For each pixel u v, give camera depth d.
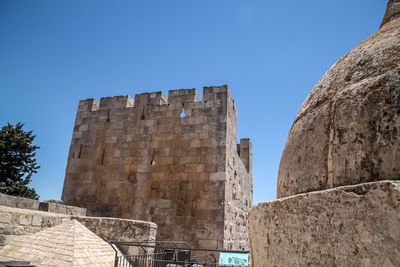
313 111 2.36
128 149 17.30
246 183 21.81
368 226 1.42
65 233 8.72
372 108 1.81
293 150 2.44
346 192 1.56
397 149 1.63
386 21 2.61
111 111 18.53
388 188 1.39
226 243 14.36
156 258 10.28
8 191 22.30
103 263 8.30
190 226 14.61
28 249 8.27
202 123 16.28
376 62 2.02
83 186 17.44
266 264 2.15
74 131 18.94
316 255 1.65
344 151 1.89
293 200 1.92
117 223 11.31
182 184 15.53
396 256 1.29
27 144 24.69
